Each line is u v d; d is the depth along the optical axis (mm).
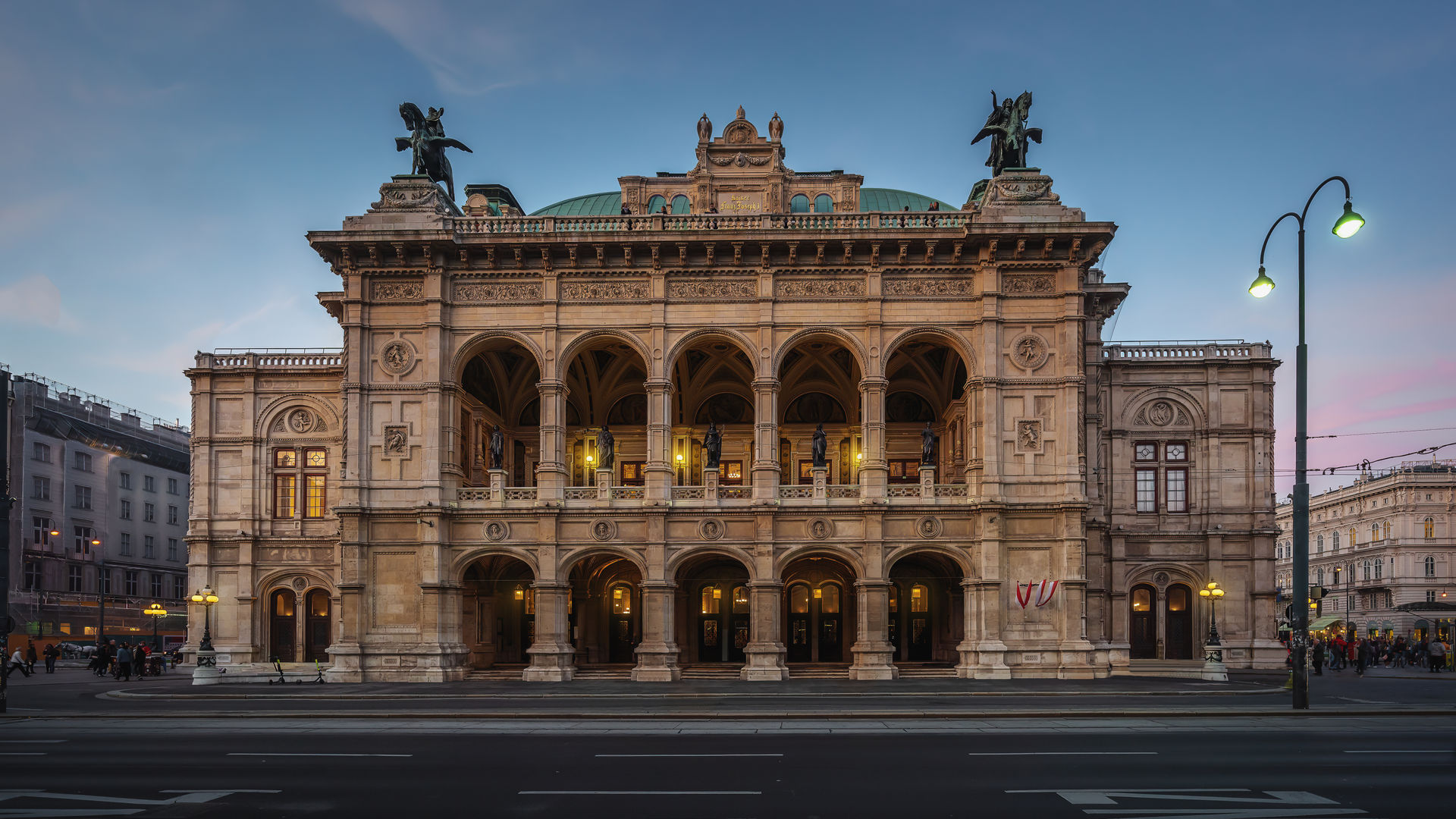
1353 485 143375
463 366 50344
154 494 117875
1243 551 59000
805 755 22859
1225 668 51875
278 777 20250
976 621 47312
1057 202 49219
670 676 46875
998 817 16406
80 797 18312
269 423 60906
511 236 48625
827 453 59844
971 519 48031
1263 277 37344
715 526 48500
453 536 48938
